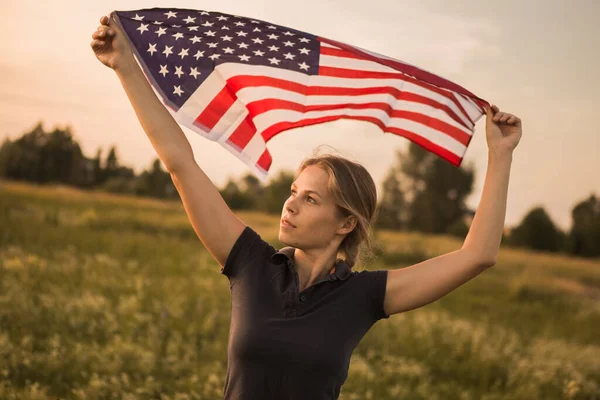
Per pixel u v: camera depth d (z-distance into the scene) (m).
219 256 2.26
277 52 2.36
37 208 19.23
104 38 2.22
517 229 51.91
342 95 2.51
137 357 5.84
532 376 7.28
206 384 5.31
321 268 2.22
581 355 9.09
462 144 2.50
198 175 2.21
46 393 4.78
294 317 2.10
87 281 8.93
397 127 2.58
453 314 13.04
